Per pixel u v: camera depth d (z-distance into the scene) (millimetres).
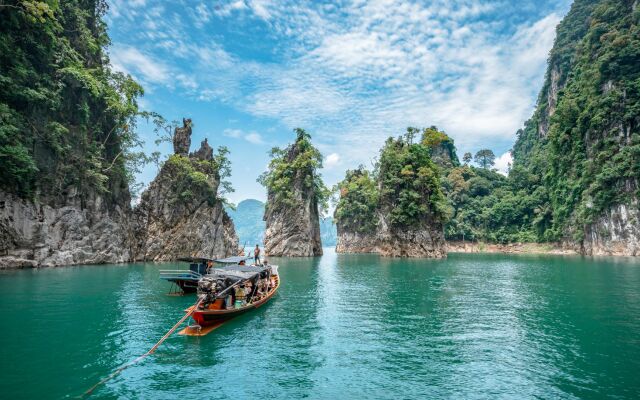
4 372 12711
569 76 128875
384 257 80500
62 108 47312
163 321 19672
